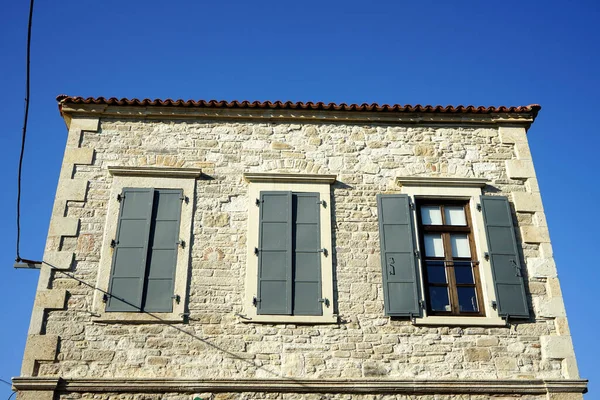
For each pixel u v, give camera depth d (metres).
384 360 8.28
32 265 8.70
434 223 9.45
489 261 9.02
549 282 8.97
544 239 9.29
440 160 9.91
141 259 8.77
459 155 9.96
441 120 10.22
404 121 10.18
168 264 8.77
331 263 8.92
